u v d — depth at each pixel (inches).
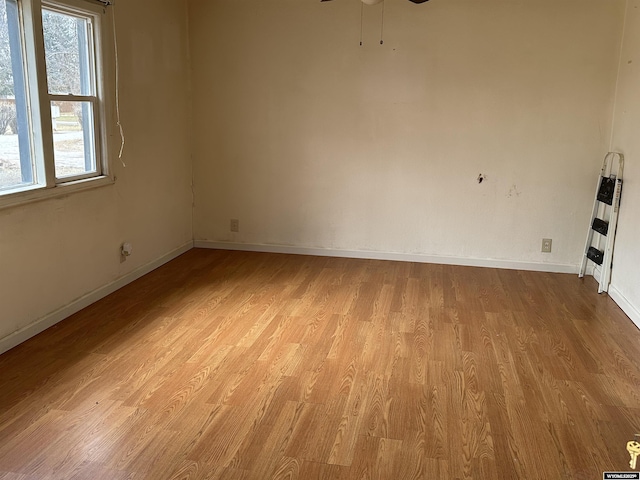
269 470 87.9
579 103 191.6
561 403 110.0
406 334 143.6
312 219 218.8
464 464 90.4
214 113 216.5
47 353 127.9
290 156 214.8
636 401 111.3
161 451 92.1
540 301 171.3
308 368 123.3
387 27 198.4
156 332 141.5
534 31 189.9
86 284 158.4
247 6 206.2
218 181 222.1
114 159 167.3
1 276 125.8
